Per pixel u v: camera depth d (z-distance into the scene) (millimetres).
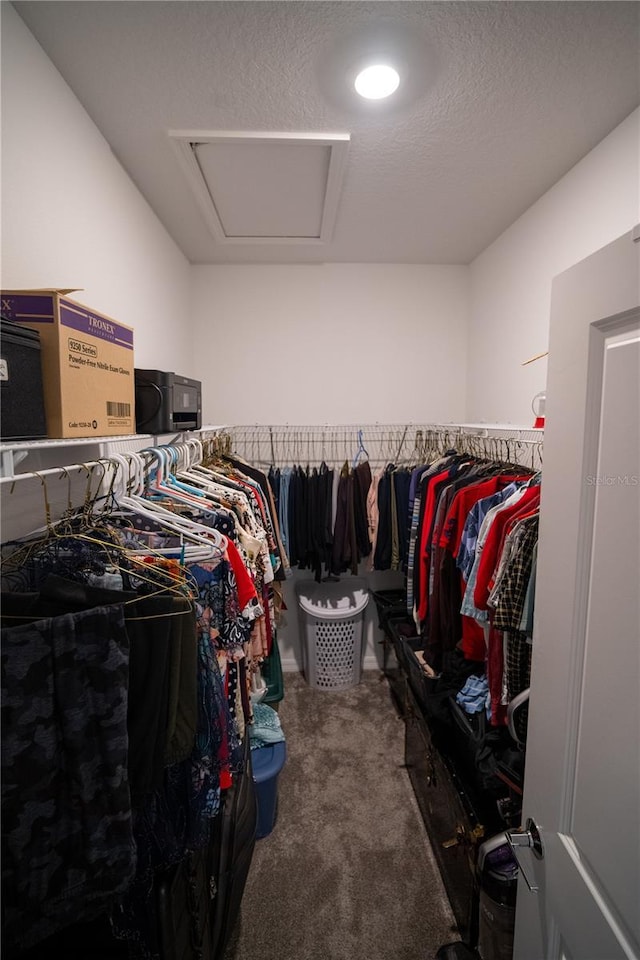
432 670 1700
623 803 541
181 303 2314
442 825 1428
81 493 1232
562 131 1360
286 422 2648
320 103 1230
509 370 2070
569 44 1033
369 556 2447
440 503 1696
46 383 783
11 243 927
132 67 1093
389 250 2359
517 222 1973
